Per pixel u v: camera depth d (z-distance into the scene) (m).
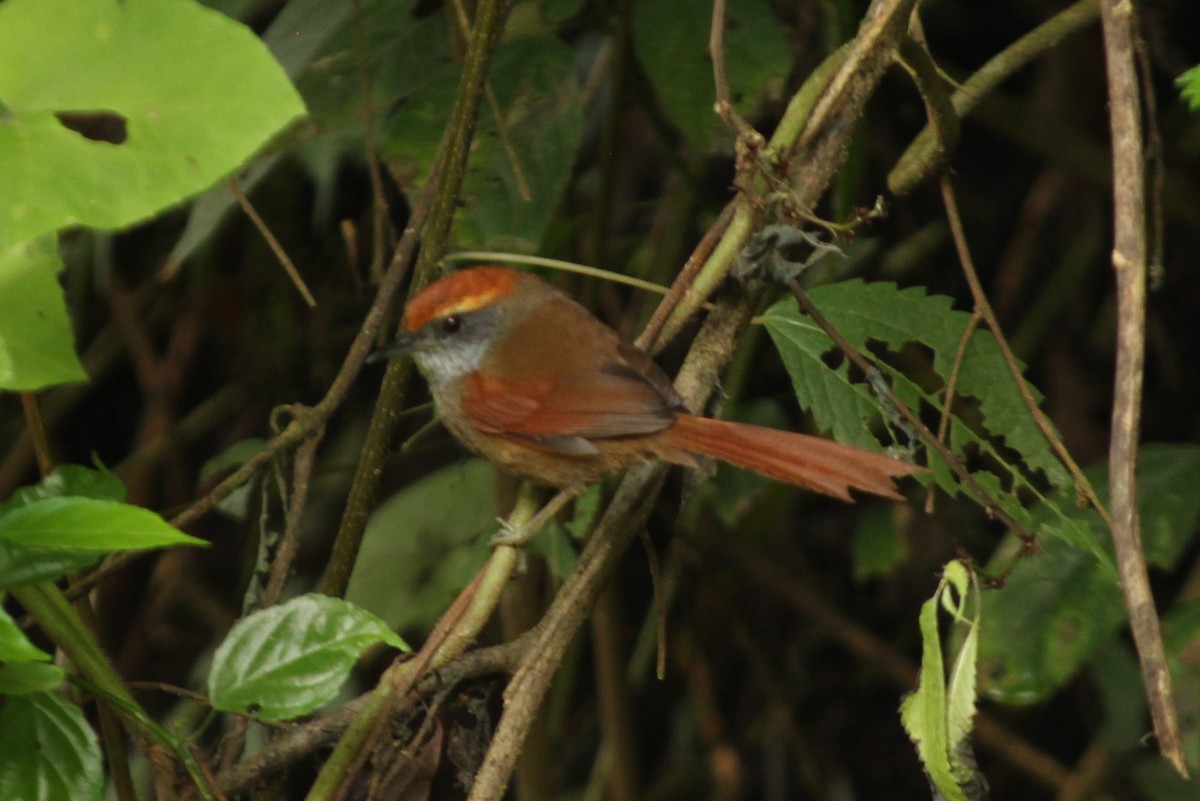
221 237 12.75
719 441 7.04
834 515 14.07
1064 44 12.48
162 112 3.91
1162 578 12.51
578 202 12.27
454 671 6.49
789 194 6.77
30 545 4.69
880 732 13.91
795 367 7.14
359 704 6.55
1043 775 12.55
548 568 10.70
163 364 13.22
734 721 13.98
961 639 8.54
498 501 10.60
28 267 4.70
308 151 10.38
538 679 6.35
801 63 10.62
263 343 12.29
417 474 12.93
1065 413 12.94
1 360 4.59
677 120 8.12
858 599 13.74
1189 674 8.27
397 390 7.44
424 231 7.79
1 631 4.41
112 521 4.61
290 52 8.69
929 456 6.83
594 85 10.53
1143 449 8.79
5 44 3.92
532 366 8.02
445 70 8.31
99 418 14.37
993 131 12.52
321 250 11.95
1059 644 8.30
